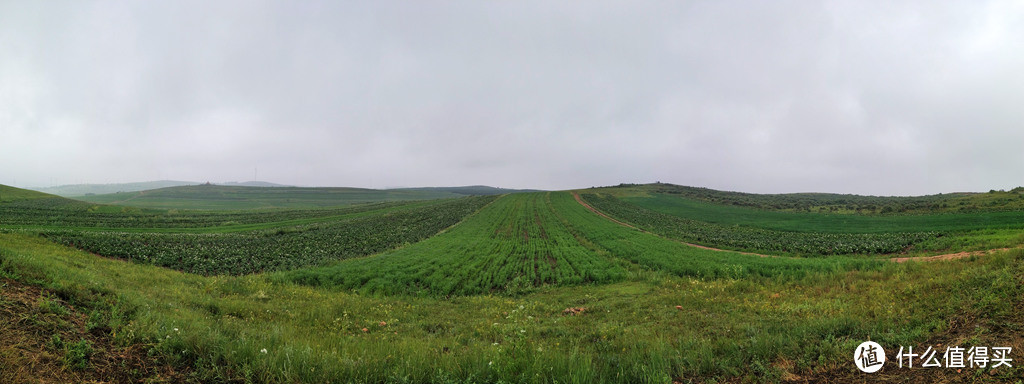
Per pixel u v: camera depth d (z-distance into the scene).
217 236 46.59
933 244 31.89
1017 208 53.62
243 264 30.95
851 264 24.61
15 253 12.73
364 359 7.11
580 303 18.12
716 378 6.93
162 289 15.24
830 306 11.97
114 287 12.16
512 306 17.56
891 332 7.96
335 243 46.28
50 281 9.44
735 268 24.67
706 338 9.51
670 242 44.09
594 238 48.94
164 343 6.67
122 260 28.02
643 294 19.19
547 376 6.78
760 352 7.73
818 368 6.84
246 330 8.99
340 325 12.41
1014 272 10.09
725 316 12.27
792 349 7.73
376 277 25.44
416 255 34.94
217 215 81.75
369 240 49.81
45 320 6.52
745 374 7.00
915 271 16.17
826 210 85.00
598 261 32.22
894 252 32.38
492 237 52.50
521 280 26.20
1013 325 7.03
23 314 6.50
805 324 9.45
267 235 51.94
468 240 47.72
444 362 7.29
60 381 5.18
